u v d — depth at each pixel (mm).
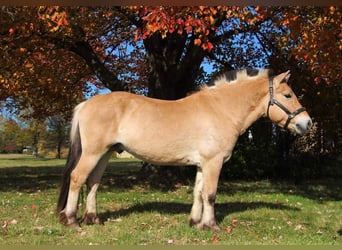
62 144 30906
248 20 6609
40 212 5797
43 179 10992
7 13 7031
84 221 4902
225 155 4633
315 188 9570
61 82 11312
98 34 11391
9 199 7051
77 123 4723
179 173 10070
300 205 6941
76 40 9109
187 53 9930
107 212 5777
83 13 8469
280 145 12117
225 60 12336
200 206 4895
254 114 4910
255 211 6109
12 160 25516
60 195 4727
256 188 9383
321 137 12250
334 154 12023
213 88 4910
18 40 7824
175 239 4273
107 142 4578
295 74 10758
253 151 11344
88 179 4926
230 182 10570
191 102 4789
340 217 5855
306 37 6203
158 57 9773
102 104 4648
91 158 4578
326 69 6656
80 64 11930
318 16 6551
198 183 4895
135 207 6254
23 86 9492
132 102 4691
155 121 4543
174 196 7648
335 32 6039
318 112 11148
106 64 13766
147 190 8555
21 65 8242
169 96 9891
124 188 8836
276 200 7375
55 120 27984
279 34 10234
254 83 4879
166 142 4527
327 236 4605
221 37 9703
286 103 4773
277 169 11703
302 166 11609
